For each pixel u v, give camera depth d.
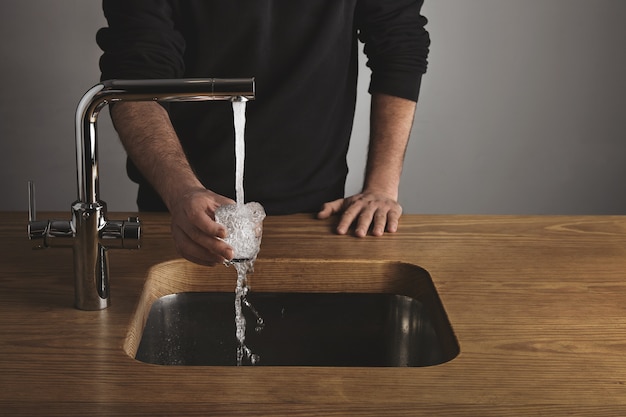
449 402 0.83
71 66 3.02
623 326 1.03
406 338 1.26
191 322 1.25
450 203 3.29
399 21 1.84
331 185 1.84
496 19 3.09
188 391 0.84
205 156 1.74
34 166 3.12
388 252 1.30
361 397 0.83
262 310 1.26
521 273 1.22
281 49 1.70
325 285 1.27
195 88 0.94
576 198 3.31
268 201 1.77
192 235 1.07
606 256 1.30
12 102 3.04
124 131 1.42
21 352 0.92
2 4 2.94
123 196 3.17
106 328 1.00
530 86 3.17
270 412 0.80
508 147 3.24
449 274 1.21
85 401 0.82
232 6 1.64
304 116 1.75
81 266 1.03
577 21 3.11
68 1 2.95
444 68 3.13
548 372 0.90
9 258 1.24
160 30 1.54
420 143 3.22
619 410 0.82
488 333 1.00
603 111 3.21
